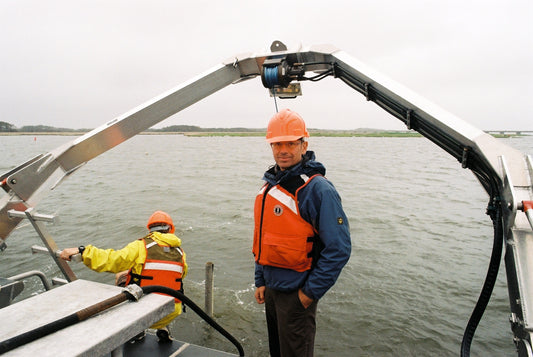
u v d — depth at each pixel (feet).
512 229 5.78
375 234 44.37
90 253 9.42
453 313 25.72
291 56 9.84
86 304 4.19
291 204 7.48
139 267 10.23
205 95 10.04
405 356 21.39
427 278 31.30
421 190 78.48
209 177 100.78
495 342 22.38
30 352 3.22
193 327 24.32
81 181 93.86
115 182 91.86
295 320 7.76
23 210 8.93
